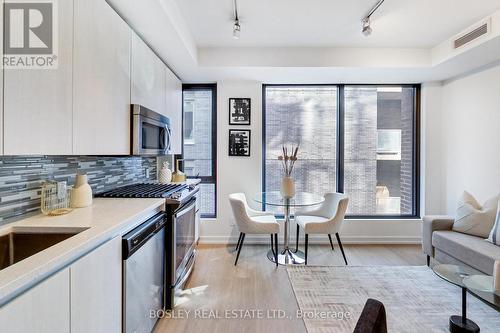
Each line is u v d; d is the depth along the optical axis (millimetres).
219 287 2480
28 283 825
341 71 3211
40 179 1578
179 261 2236
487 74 2975
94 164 2160
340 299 2273
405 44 2955
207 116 3857
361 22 2475
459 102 3381
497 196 2684
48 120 1215
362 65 3051
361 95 3830
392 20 2424
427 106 3672
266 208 3398
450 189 3543
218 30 2639
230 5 2191
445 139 3633
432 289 2439
